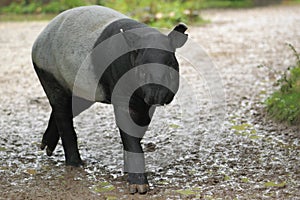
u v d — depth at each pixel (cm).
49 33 588
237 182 571
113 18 547
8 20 2445
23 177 598
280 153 660
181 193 540
